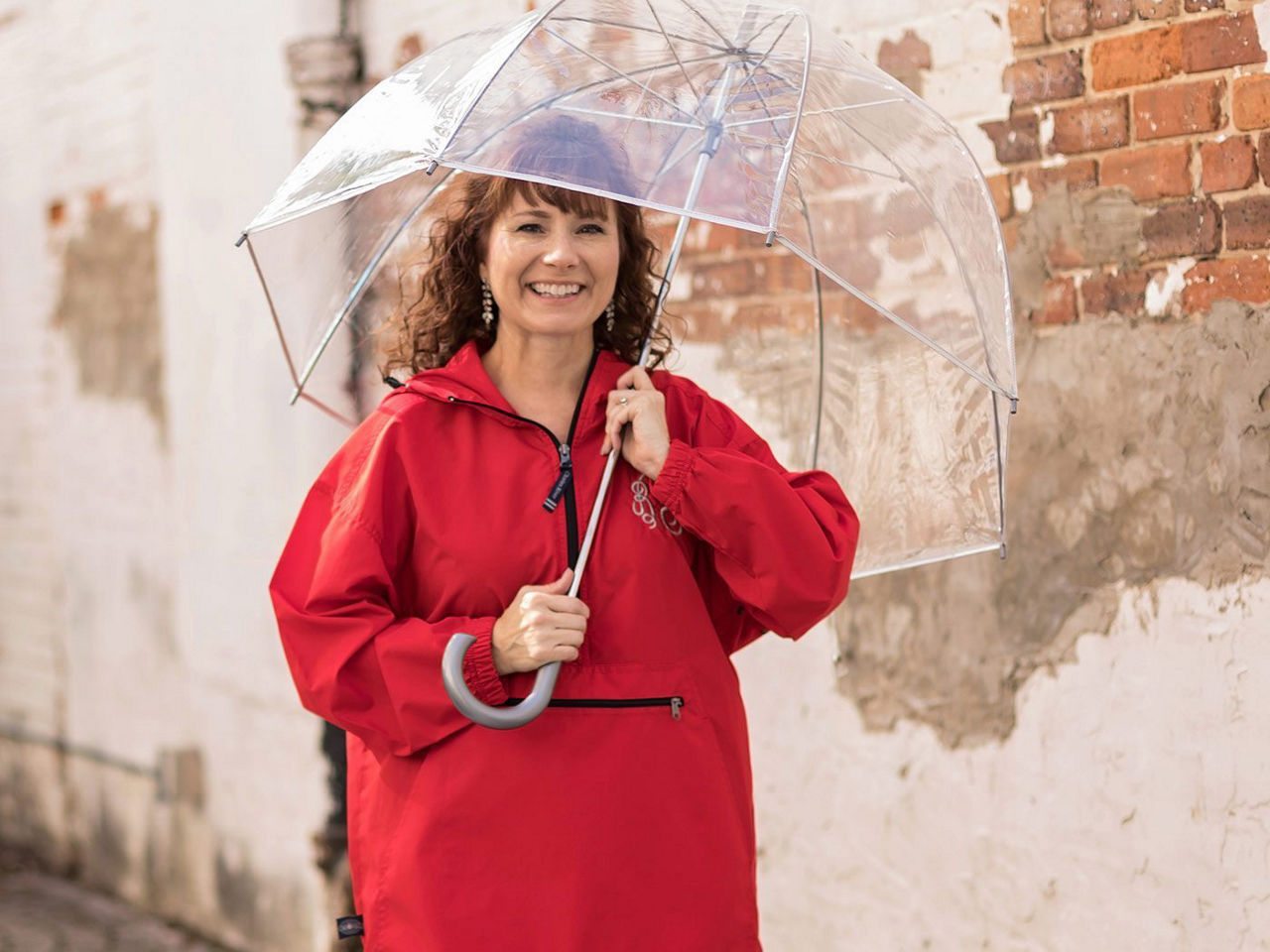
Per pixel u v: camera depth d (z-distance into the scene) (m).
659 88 2.33
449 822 2.35
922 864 3.46
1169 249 2.95
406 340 2.69
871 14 3.41
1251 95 2.81
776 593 2.37
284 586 2.45
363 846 2.46
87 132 5.68
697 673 2.42
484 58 2.33
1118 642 3.07
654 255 2.72
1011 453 3.23
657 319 2.51
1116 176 3.02
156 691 5.46
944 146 2.49
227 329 4.91
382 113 2.40
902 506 2.74
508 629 2.30
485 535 2.38
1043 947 3.22
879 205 2.34
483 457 2.42
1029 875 3.24
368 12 4.56
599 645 2.38
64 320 5.90
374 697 2.37
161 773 5.46
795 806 3.73
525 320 2.40
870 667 3.54
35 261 6.06
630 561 2.40
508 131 2.26
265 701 4.90
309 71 4.55
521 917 2.33
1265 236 2.81
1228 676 2.90
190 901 5.36
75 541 5.90
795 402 3.40
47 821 6.20
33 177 6.04
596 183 2.21
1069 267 3.11
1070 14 3.06
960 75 3.26
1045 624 3.20
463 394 2.41
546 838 2.33
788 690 3.73
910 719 3.46
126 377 5.54
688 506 2.35
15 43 6.07
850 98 2.39
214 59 4.89
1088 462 3.10
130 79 5.40
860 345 2.81
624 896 2.34
